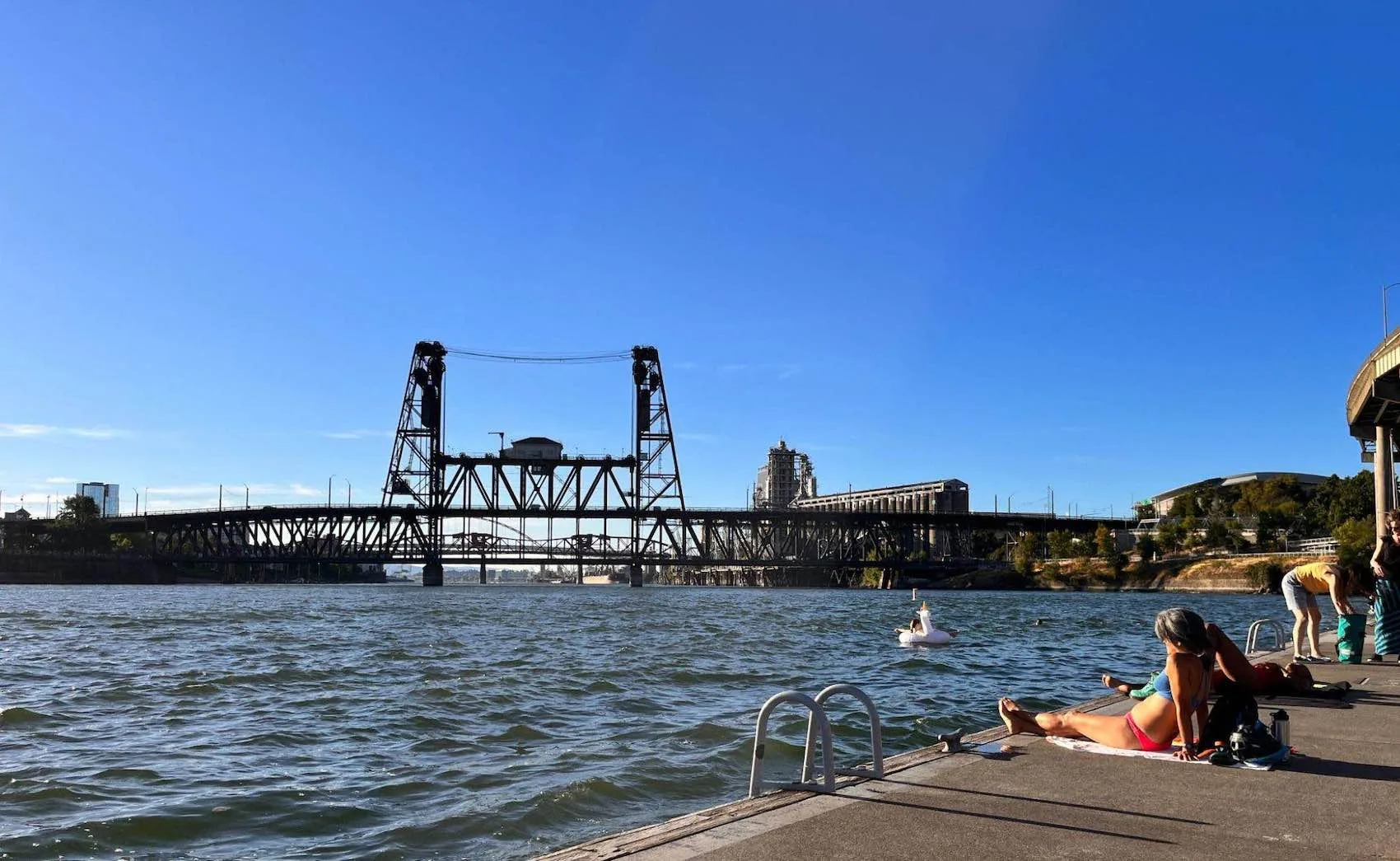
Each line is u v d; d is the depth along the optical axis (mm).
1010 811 8750
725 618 82562
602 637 56344
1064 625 71875
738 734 20828
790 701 9734
